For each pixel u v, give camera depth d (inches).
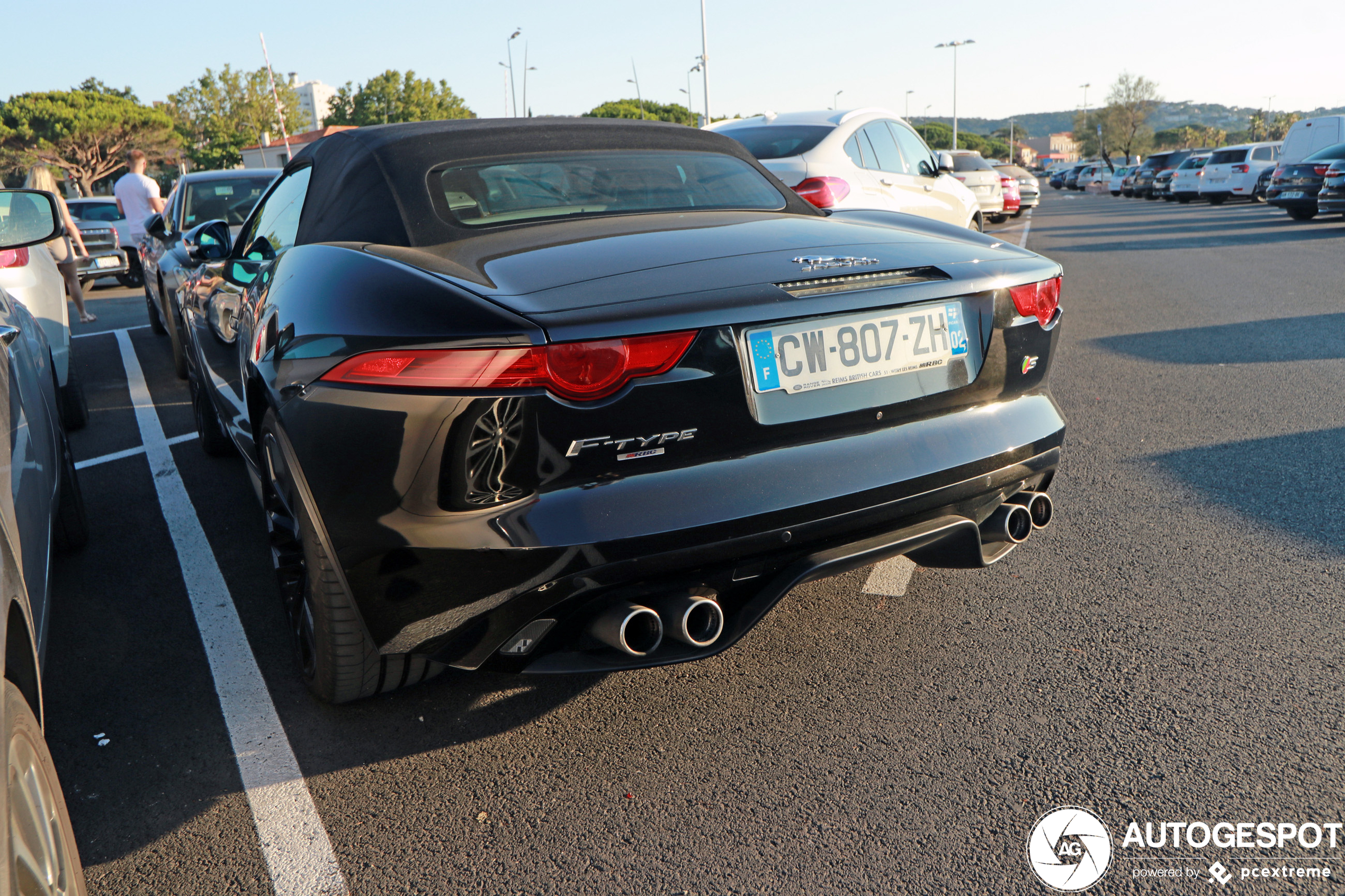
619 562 71.4
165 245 257.4
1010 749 83.4
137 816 79.9
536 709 93.8
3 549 61.5
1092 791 77.3
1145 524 131.5
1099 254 509.7
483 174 100.3
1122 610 107.4
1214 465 153.9
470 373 68.5
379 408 70.6
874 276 83.4
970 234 106.1
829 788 79.4
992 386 90.5
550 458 70.8
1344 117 836.0
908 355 84.4
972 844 72.0
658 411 72.7
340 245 91.5
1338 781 76.8
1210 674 93.3
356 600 75.6
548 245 86.3
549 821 77.2
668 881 70.0
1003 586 115.1
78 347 340.8
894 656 100.3
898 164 298.4
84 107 2534.5
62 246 384.5
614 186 105.7
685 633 73.4
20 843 49.0
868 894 67.6
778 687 95.6
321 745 89.0
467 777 83.4
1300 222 681.6
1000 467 88.4
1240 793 76.1
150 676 103.0
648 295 73.8
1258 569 115.6
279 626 114.2
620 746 87.0
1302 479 144.9
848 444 80.7
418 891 70.4
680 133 122.4
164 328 357.1
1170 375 219.3
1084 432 176.7
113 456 192.2
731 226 95.6
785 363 77.7
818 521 77.2
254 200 320.8
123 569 133.0
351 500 73.4
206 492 165.0
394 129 107.2
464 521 71.3
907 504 81.9
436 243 90.4
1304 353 233.5
